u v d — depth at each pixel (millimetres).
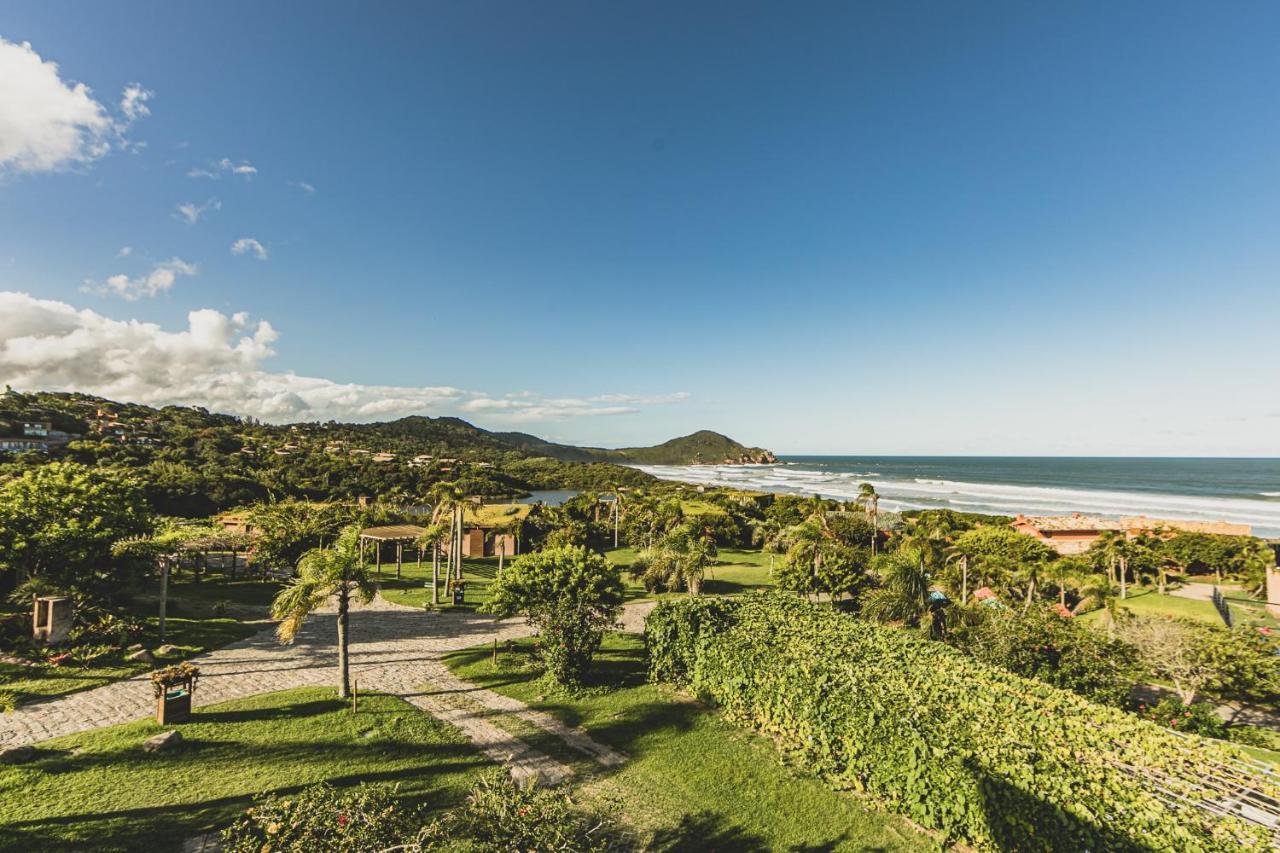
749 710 16922
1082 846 9633
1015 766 10852
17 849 9477
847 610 34719
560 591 22578
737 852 10875
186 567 40531
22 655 19062
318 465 118688
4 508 22438
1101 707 13680
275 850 7984
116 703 16234
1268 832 9078
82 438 104438
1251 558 44281
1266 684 18109
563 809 9320
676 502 72000
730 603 22547
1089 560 46406
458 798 12117
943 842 11336
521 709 17641
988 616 22266
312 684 18688
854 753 13328
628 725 16609
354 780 12578
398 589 36781
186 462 94000
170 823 10578
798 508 82625
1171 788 10273
